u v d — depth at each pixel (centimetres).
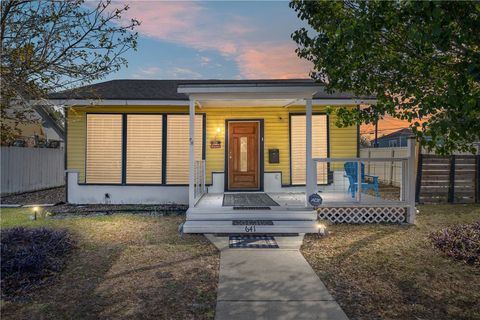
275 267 511
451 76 399
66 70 442
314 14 520
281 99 809
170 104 1022
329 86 575
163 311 370
